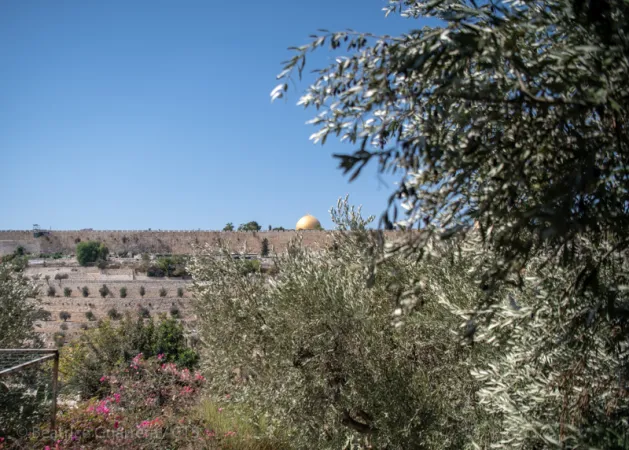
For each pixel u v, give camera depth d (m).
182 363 12.59
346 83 2.21
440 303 4.60
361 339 5.91
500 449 3.48
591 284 2.15
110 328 13.96
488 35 1.86
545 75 2.12
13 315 9.41
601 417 2.72
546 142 2.04
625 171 2.02
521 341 3.17
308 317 6.01
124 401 8.74
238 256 8.18
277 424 7.20
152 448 6.82
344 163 1.82
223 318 7.45
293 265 6.66
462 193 2.29
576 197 1.94
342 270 6.40
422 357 5.79
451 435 5.13
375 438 5.90
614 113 1.87
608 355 2.74
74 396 10.67
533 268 3.18
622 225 2.00
